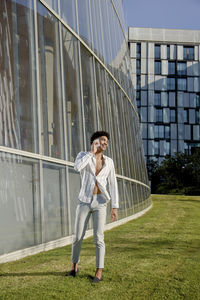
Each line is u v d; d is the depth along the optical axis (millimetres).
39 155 6477
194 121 69000
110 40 13453
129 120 15750
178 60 69688
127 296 3766
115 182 4652
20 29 6449
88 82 9609
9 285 3988
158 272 4816
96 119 9805
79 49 9148
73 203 7645
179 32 69812
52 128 7117
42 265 5004
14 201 5684
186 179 51625
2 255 5285
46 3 7477
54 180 6938
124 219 11797
